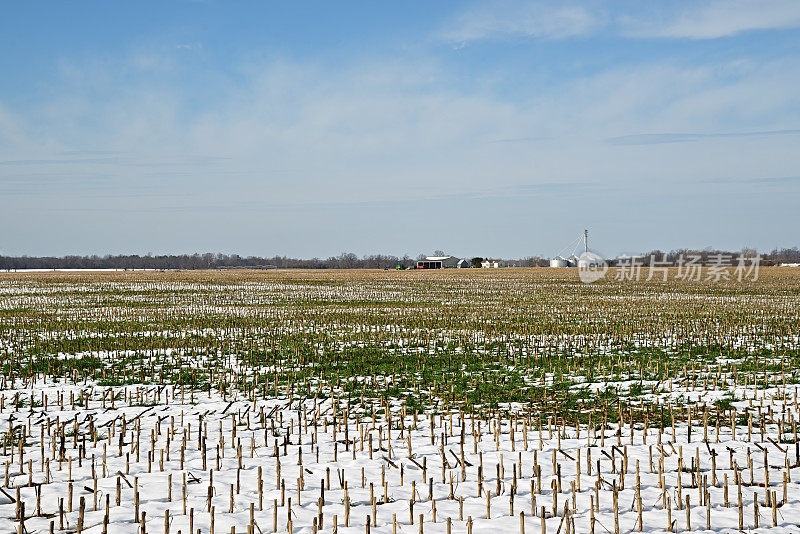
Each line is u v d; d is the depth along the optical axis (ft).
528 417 45.32
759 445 38.19
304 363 73.05
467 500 29.91
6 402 53.67
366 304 153.79
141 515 27.76
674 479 32.40
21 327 107.24
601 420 45.73
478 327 104.12
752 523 26.84
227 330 102.32
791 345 81.46
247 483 32.50
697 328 100.83
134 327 107.24
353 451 37.42
